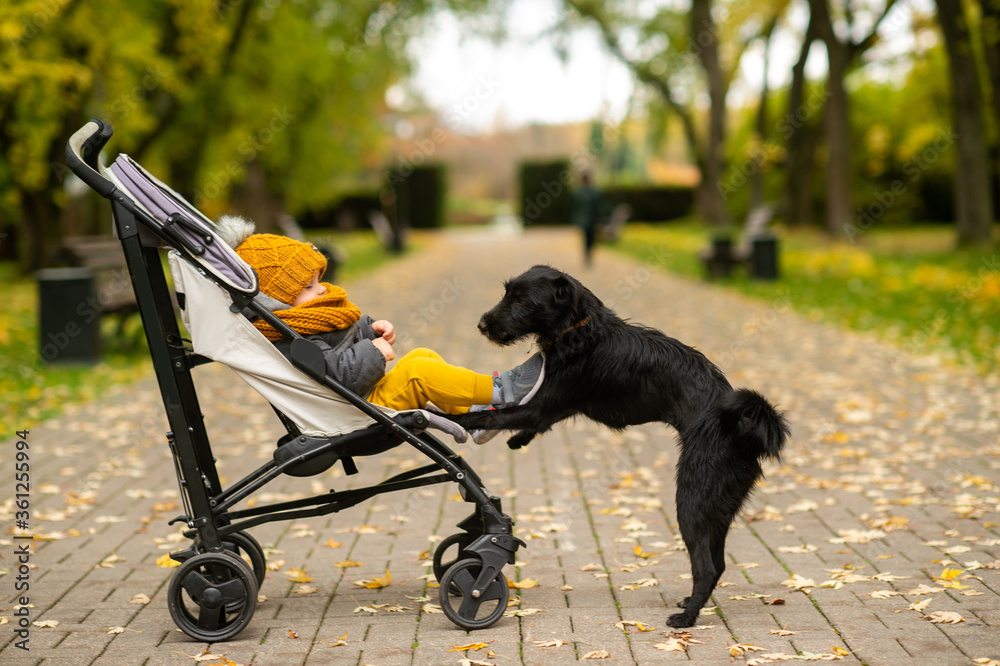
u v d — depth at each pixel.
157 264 3.72
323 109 24.55
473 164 55.00
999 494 5.21
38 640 3.47
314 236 36.34
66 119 16.42
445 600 3.53
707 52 29.97
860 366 9.39
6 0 10.93
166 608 3.84
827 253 19.92
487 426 3.58
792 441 6.61
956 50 18.75
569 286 3.51
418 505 5.31
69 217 23.09
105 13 13.88
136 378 9.33
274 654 3.32
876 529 4.70
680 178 56.31
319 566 4.36
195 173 20.39
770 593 3.87
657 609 3.72
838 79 22.81
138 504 5.38
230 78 18.41
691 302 14.73
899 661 3.12
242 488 3.64
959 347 10.11
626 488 5.62
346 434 3.59
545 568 4.28
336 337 3.62
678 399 3.60
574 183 43.34
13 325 12.36
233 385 9.14
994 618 3.48
